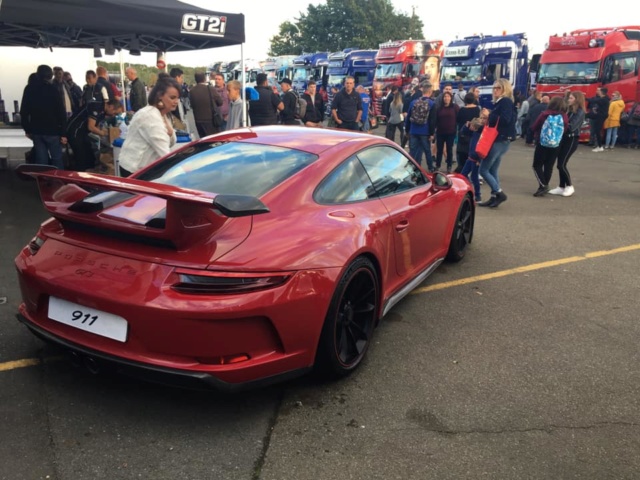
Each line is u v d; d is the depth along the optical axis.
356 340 3.14
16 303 3.88
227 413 2.69
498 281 4.77
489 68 20.69
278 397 2.85
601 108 15.71
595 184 10.16
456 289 4.55
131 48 9.89
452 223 4.75
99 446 2.41
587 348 3.53
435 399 2.88
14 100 15.49
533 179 10.71
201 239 2.42
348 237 2.87
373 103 20.23
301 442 2.49
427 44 24.34
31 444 2.40
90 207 2.74
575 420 2.73
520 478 2.29
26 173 2.62
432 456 2.42
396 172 3.88
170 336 2.31
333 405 2.79
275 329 2.48
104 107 7.54
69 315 2.54
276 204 2.79
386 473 2.30
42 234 2.81
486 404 2.85
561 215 7.48
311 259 2.61
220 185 2.96
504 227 6.73
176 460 2.34
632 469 2.37
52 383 2.89
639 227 6.86
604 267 5.22
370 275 3.11
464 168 8.23
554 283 4.75
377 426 2.63
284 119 10.88
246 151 3.31
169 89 4.19
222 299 2.31
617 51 16.94
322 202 3.00
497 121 7.32
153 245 2.45
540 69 18.12
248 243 2.48
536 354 3.43
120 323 2.38
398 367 3.21
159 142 4.19
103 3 6.08
